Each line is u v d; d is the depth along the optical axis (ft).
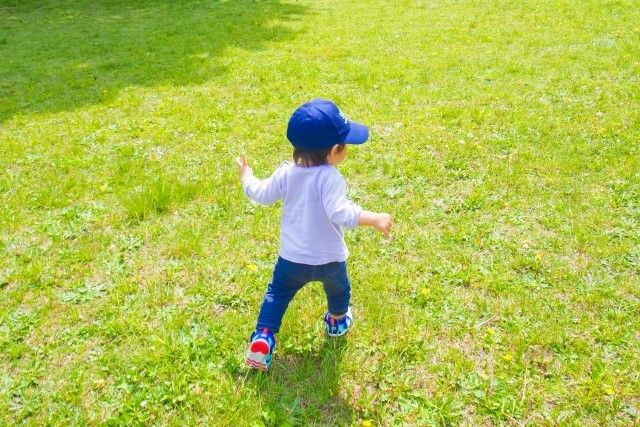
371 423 9.95
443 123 22.93
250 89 28.94
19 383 10.86
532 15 43.52
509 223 15.88
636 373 10.78
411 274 13.92
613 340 11.56
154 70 33.71
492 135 21.48
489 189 17.66
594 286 13.23
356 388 10.77
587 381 10.54
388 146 20.93
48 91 30.76
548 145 20.26
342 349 11.51
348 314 11.88
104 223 16.49
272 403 10.34
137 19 53.57
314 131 9.37
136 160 20.51
